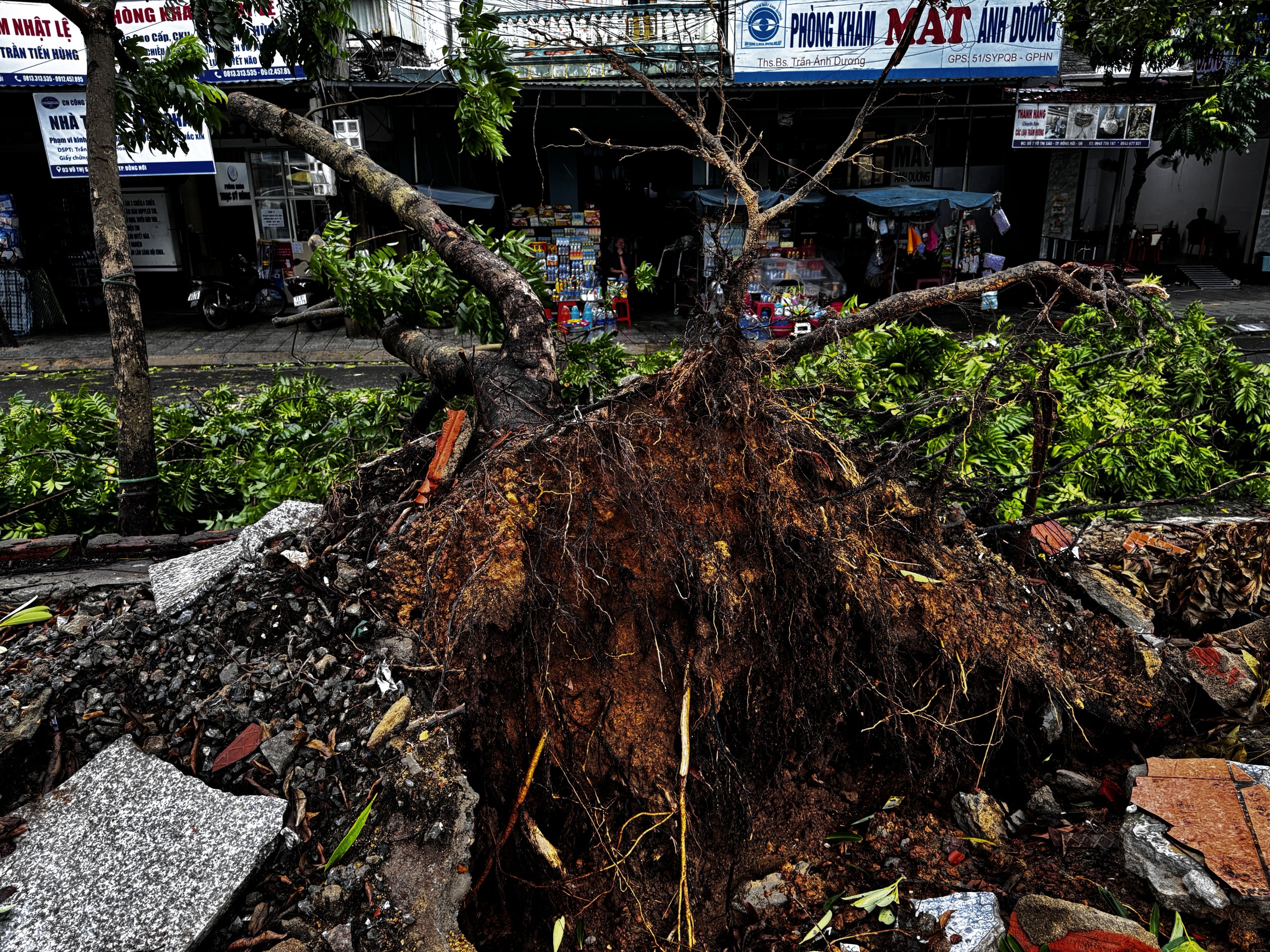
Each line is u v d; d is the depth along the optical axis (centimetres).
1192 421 662
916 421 609
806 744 354
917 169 1741
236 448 711
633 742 332
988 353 765
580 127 1553
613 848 321
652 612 336
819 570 348
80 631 346
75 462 630
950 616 362
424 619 327
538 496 337
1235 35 1450
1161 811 295
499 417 405
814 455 368
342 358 1396
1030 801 344
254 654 323
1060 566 439
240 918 255
